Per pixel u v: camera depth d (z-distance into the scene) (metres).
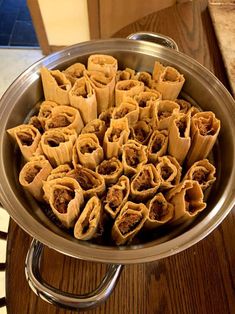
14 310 0.35
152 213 0.35
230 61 0.52
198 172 0.37
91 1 0.90
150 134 0.41
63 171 0.37
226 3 0.59
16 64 1.14
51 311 0.35
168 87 0.41
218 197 0.34
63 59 0.42
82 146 0.38
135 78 0.45
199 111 0.41
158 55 0.44
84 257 0.28
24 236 0.39
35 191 0.35
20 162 0.39
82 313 0.35
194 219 0.33
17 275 0.37
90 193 0.34
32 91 0.41
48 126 0.40
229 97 0.40
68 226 0.34
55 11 0.99
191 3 0.61
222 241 0.38
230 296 0.36
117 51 0.44
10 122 0.38
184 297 0.35
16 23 1.22
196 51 0.55
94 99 0.40
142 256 0.28
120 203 0.34
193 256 0.37
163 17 0.59
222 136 0.40
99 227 0.35
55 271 0.36
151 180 0.36
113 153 0.38
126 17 0.94
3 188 0.32
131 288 0.36
